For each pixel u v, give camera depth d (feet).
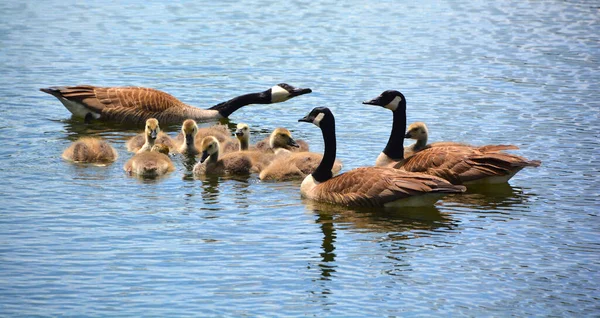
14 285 42.27
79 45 95.76
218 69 89.30
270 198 55.83
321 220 51.49
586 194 56.29
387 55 94.12
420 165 57.88
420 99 78.89
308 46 97.71
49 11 111.14
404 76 86.38
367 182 53.26
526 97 79.25
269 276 43.83
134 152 66.03
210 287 42.52
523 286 43.11
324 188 55.01
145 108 75.10
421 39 100.73
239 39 100.12
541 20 109.60
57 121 74.08
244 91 82.79
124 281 42.96
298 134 71.72
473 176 56.44
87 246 47.09
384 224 51.01
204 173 60.95
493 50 95.91
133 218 51.42
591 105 76.59
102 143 63.10
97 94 75.10
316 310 40.47
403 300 41.57
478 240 48.67
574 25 106.73
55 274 43.57
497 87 82.53
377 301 41.42
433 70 88.53
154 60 91.40
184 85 84.38
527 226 50.78
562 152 64.64
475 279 43.75
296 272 44.34
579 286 43.11
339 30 104.63
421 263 45.55
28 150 65.00
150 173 59.67
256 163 61.98
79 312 39.83
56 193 55.52
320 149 66.80
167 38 99.81
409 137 64.90
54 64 88.43
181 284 42.80
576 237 49.19
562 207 53.98
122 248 46.91
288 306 40.81
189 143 66.39
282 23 107.65
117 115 74.64
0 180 57.82
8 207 52.70
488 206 54.24
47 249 46.52
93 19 107.55
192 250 46.85
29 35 99.09
